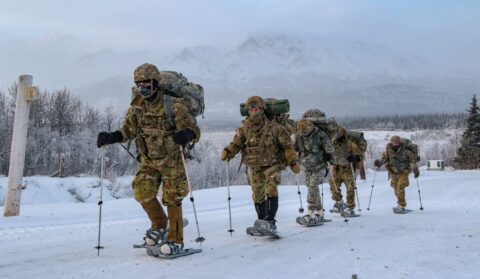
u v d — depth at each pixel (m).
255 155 6.83
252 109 6.71
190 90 5.63
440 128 133.38
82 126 45.06
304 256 5.41
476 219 8.91
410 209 11.77
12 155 10.38
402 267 4.79
